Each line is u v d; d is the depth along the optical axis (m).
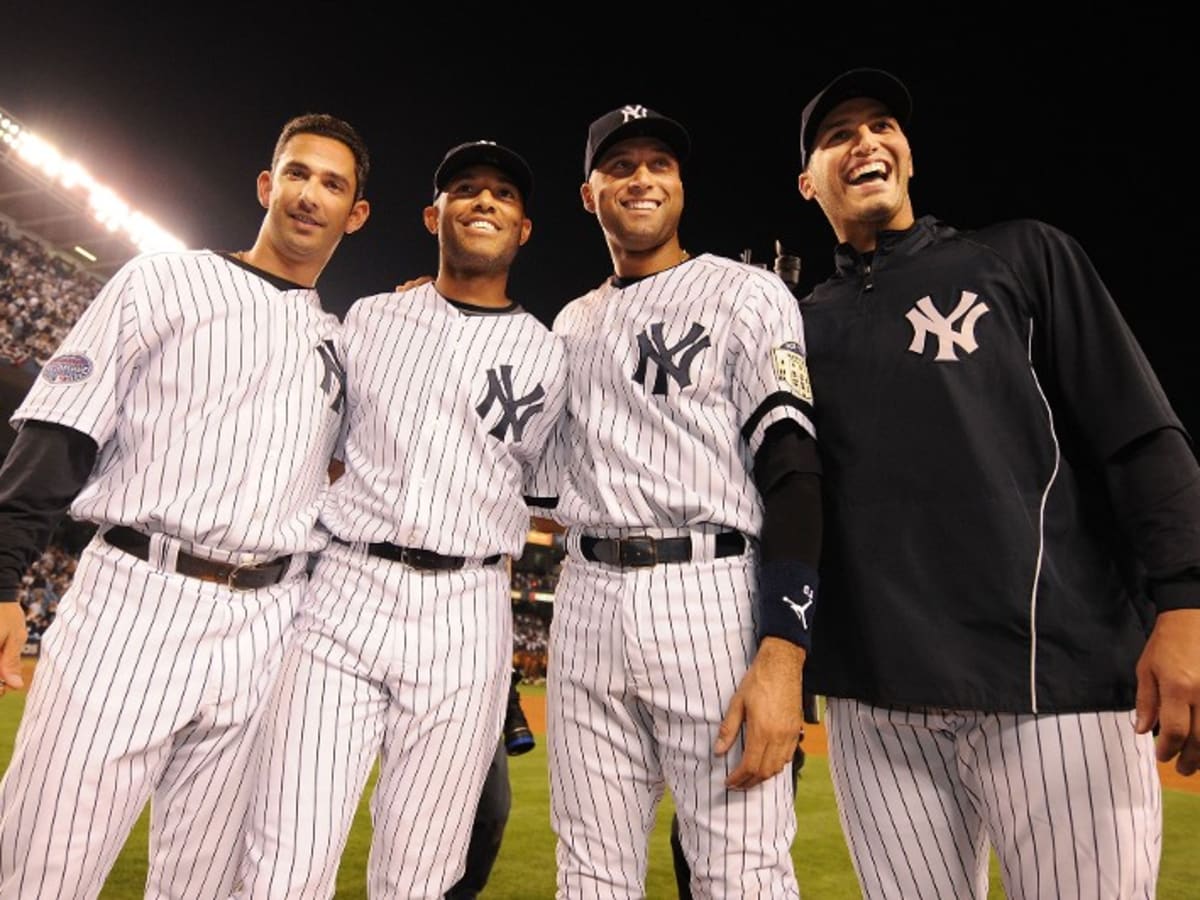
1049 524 1.89
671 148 2.58
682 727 2.14
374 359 2.54
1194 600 1.68
